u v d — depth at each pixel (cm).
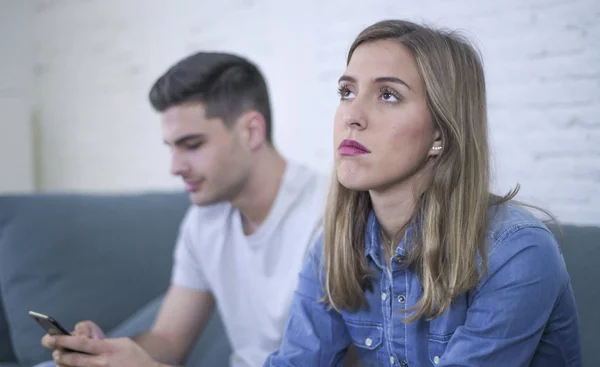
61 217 188
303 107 230
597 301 121
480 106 99
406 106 94
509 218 97
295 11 230
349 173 95
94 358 122
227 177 141
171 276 192
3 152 312
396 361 105
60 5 327
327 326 112
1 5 313
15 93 317
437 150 97
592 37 160
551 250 93
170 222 197
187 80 138
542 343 103
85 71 317
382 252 106
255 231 147
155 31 282
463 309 98
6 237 186
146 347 147
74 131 326
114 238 189
